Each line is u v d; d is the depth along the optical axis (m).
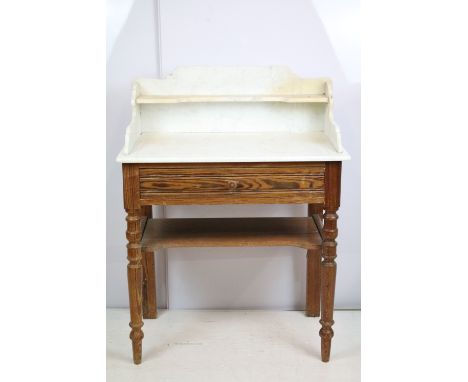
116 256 3.74
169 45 3.48
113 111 3.55
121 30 3.47
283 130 3.45
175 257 3.73
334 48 3.48
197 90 3.38
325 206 3.02
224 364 3.19
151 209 3.55
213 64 3.51
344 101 3.54
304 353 3.29
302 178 2.97
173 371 3.13
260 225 3.38
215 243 3.15
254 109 3.43
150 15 3.46
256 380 3.05
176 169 2.95
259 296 3.79
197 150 3.04
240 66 3.36
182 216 3.69
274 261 3.73
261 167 2.95
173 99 3.21
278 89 3.38
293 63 3.51
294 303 3.79
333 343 3.39
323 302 3.15
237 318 3.68
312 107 3.42
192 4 3.44
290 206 3.68
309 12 3.45
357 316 3.69
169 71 3.51
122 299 3.80
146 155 2.95
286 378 3.07
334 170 2.97
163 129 3.45
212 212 3.69
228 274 3.75
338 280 3.76
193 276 3.76
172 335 3.47
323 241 3.11
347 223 3.68
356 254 3.72
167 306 3.80
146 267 3.57
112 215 3.69
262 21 3.46
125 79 3.52
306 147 3.09
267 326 3.58
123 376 3.09
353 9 3.44
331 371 3.13
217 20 3.46
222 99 3.23
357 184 3.63
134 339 3.17
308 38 3.48
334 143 3.08
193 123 3.44
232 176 2.96
